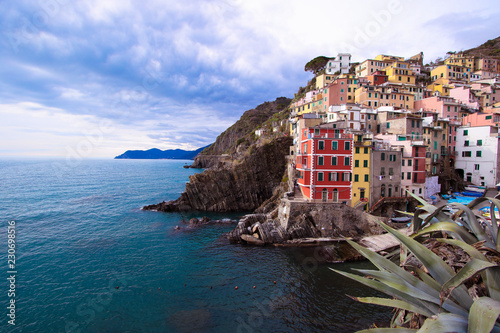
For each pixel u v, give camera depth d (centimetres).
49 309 2975
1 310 2952
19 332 2645
